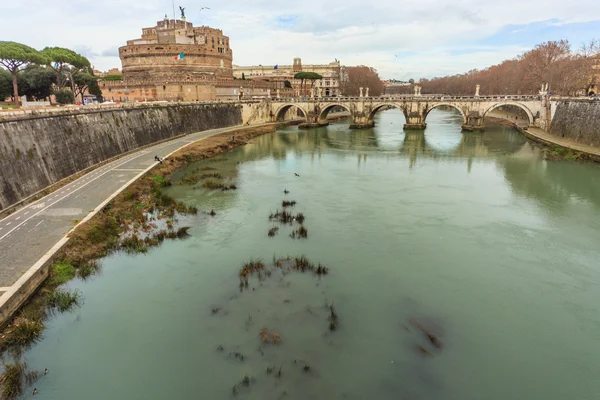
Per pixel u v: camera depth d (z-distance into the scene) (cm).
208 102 8669
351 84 16175
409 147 6900
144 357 1714
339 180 4528
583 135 6284
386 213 3403
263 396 1517
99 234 2733
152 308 2050
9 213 2995
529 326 1930
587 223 3164
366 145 7150
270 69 19838
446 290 2230
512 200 3750
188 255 2612
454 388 1566
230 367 1661
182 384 1572
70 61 7275
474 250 2705
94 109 4897
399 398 1514
